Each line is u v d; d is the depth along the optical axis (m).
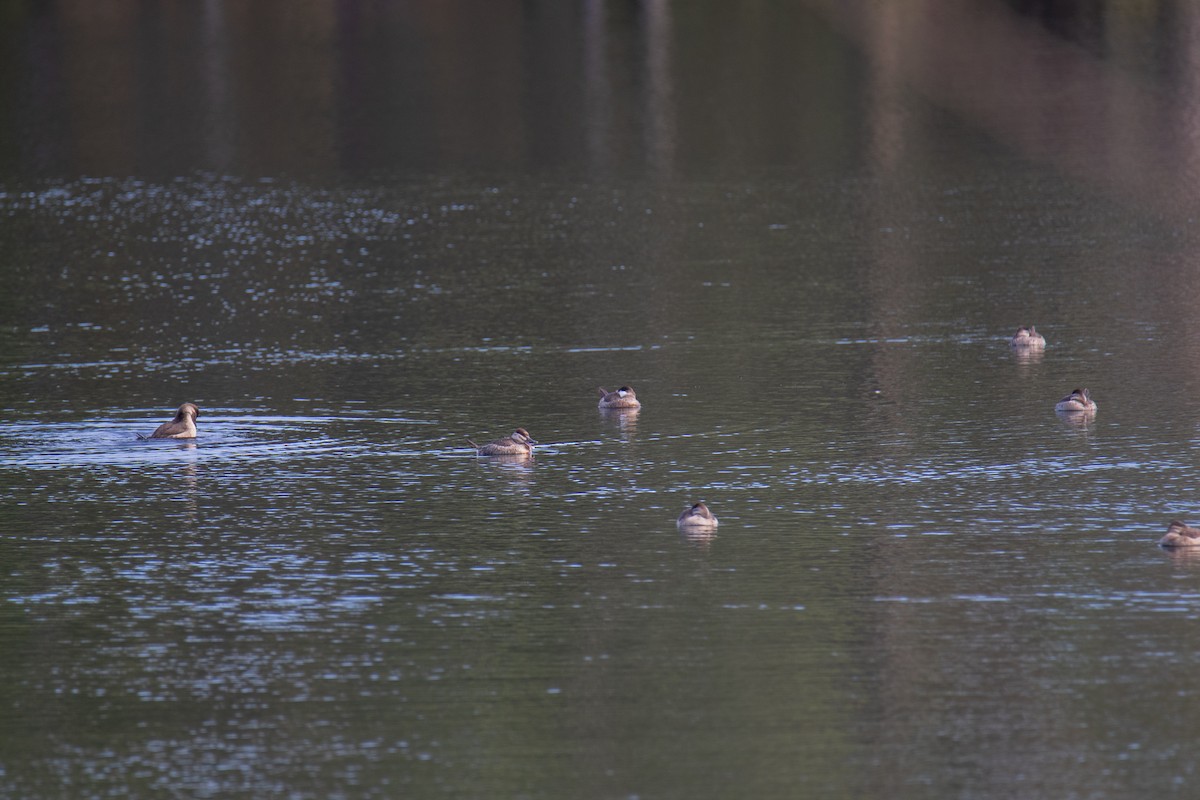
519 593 32.69
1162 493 39.00
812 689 27.72
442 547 35.72
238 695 27.75
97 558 35.16
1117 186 89.44
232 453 44.03
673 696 27.50
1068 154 96.31
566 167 99.94
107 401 50.38
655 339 58.72
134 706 27.34
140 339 60.06
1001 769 24.64
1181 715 26.42
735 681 28.11
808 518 37.50
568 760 25.14
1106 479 40.28
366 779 24.64
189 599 32.56
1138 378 51.50
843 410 48.00
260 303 66.69
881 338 58.22
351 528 37.16
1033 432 45.06
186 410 45.75
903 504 38.47
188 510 38.66
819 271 71.62
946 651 29.28
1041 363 53.88
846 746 25.50
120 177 98.69
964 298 65.31
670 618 31.19
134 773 24.89
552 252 77.12
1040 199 87.81
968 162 98.25
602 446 44.34
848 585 32.84
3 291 69.69
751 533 36.47
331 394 50.97
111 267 74.94
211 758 25.38
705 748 25.53
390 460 43.16
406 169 100.25
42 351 58.12
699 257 75.31
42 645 30.16
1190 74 100.38
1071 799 23.69
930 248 76.56
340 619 31.36
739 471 41.59
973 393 49.88
